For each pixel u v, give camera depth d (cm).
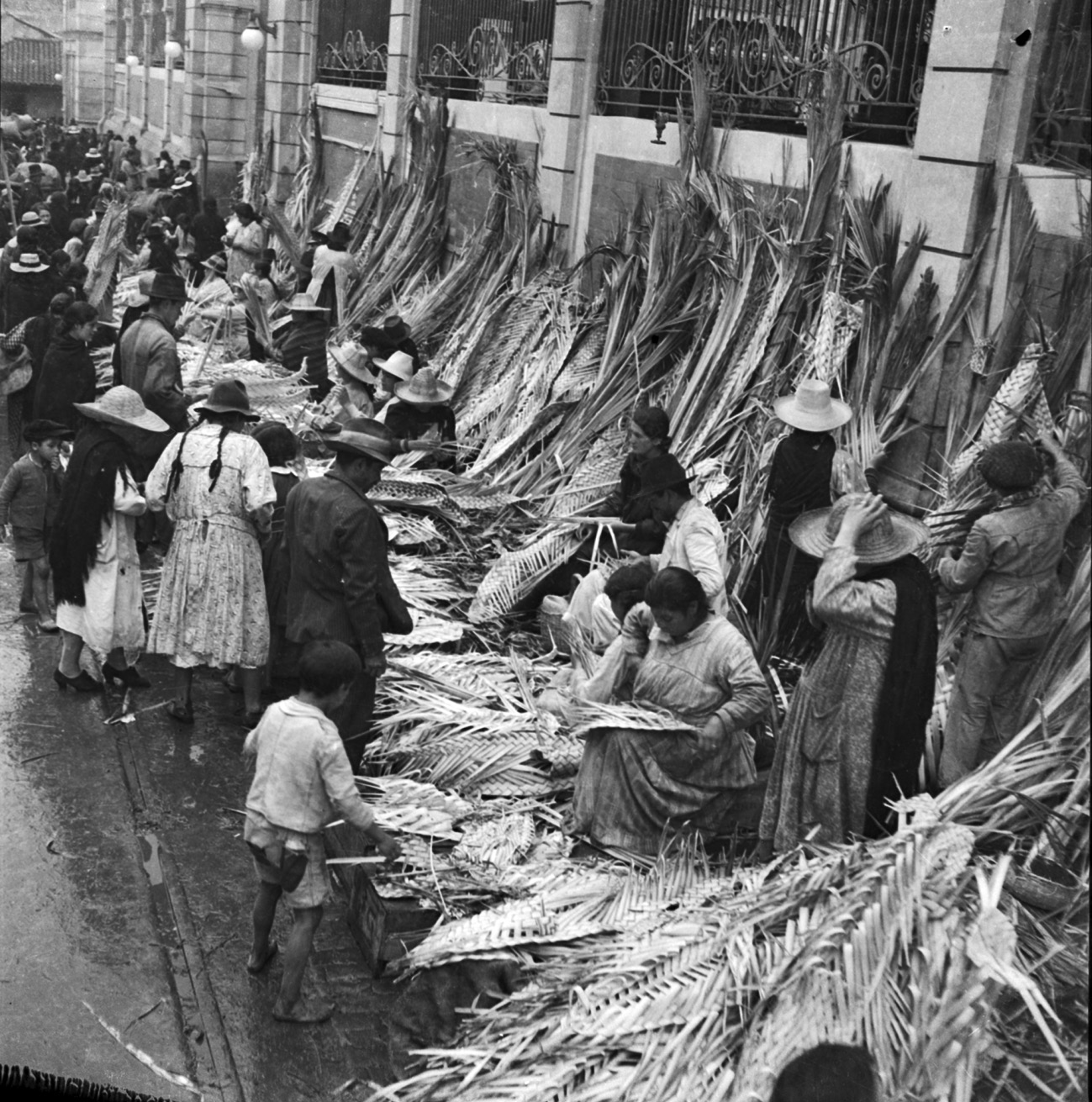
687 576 555
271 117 2380
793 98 964
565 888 531
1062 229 684
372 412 1109
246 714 762
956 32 751
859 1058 406
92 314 1159
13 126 3195
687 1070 419
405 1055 489
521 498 980
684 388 950
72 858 618
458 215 1562
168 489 745
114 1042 492
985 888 454
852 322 826
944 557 629
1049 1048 431
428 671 730
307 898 505
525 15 1438
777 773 546
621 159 1180
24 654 849
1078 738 511
